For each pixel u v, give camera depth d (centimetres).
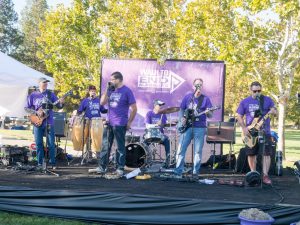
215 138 949
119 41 2053
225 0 1523
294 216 521
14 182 664
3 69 962
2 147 882
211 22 1534
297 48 1558
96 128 957
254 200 573
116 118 759
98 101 1002
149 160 888
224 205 532
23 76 991
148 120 955
